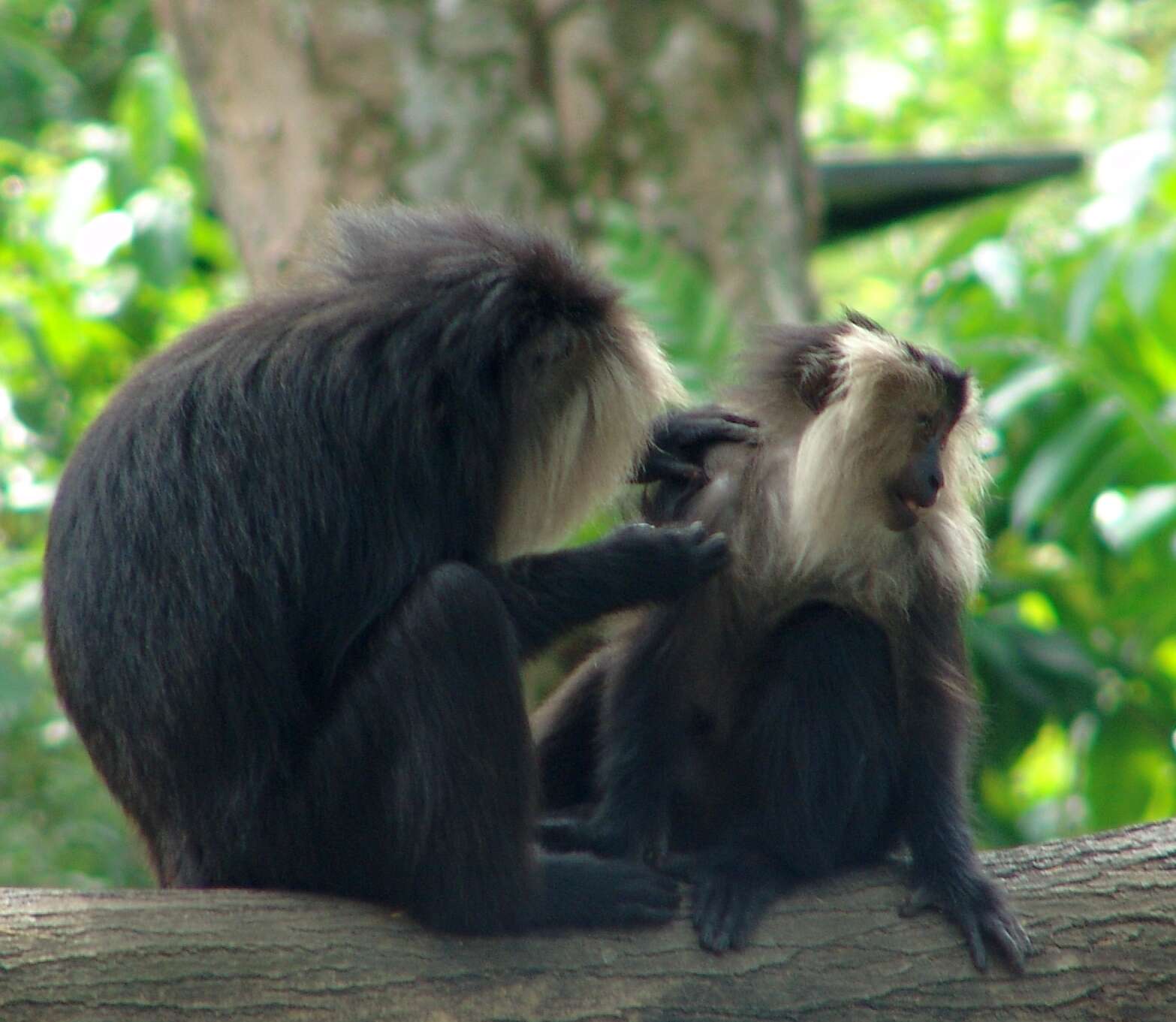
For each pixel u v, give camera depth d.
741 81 17.97
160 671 8.46
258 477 8.62
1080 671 17.75
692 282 15.14
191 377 8.88
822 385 10.77
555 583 9.23
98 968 7.75
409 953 8.34
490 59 17.28
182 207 21.00
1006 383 16.92
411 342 8.93
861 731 9.57
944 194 23.84
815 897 9.15
